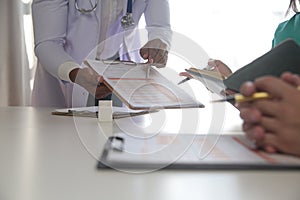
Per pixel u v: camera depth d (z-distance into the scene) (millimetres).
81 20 1442
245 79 672
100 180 420
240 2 2477
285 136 500
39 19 1396
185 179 418
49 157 541
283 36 1441
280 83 519
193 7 2441
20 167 482
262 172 442
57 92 1579
